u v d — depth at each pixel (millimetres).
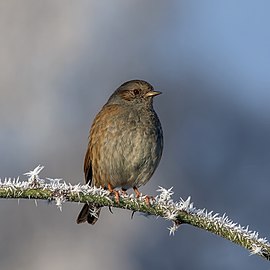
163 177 15445
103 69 17984
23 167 15461
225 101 17219
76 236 13992
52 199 5043
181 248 13828
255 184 15312
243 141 16297
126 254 13945
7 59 17109
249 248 4852
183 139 16469
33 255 13789
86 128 16547
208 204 15086
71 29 17797
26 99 16750
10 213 13984
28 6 17547
